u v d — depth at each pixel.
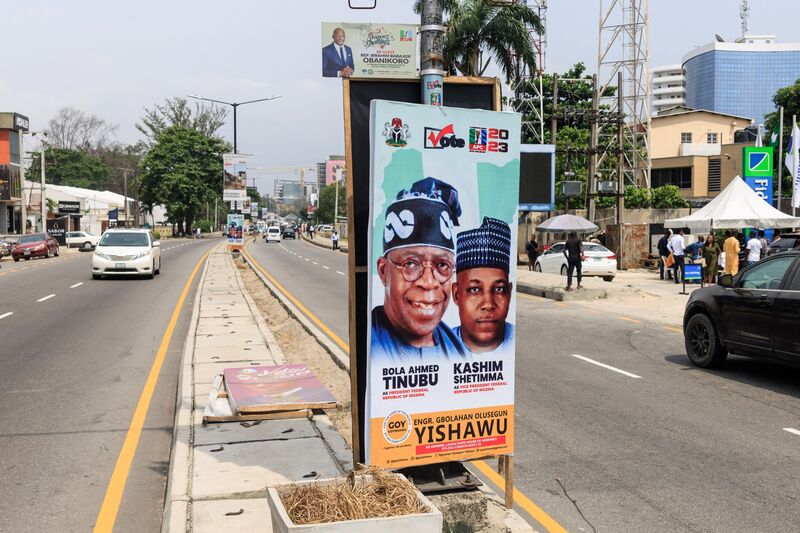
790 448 7.28
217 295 20.91
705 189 68.31
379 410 4.98
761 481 6.33
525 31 33.44
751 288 10.52
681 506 5.76
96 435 7.64
